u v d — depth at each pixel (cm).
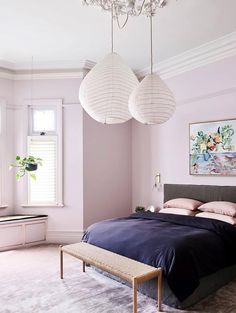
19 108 504
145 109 257
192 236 285
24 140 499
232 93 397
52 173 500
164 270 255
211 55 414
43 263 385
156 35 382
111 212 523
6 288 305
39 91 504
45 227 493
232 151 396
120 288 304
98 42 407
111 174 526
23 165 445
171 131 480
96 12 325
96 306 265
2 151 489
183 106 462
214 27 361
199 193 429
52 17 337
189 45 413
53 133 504
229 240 307
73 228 493
